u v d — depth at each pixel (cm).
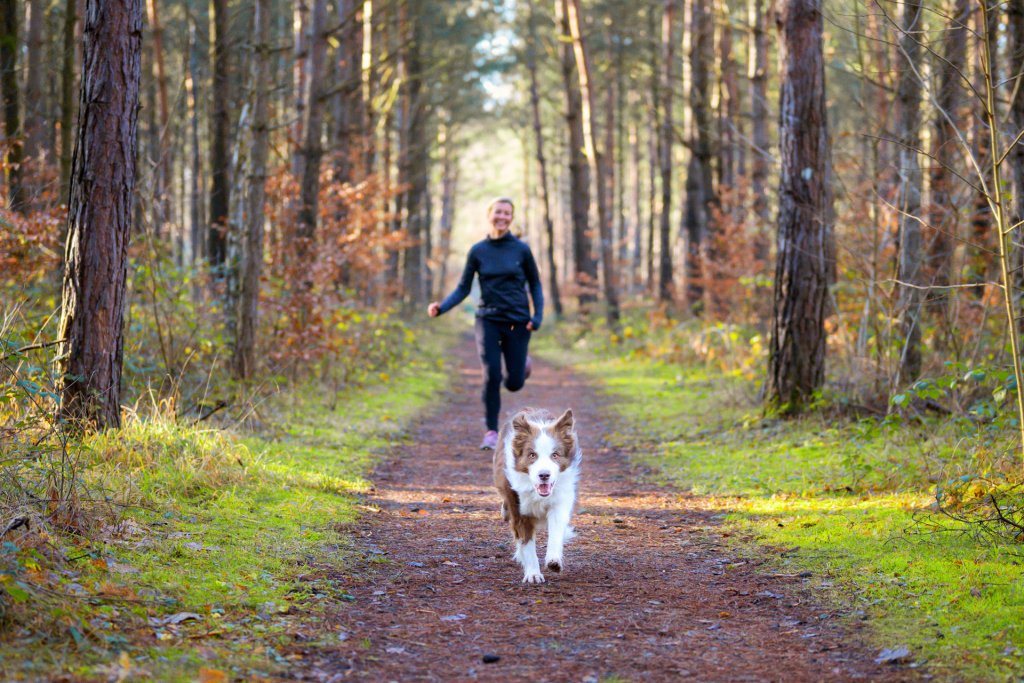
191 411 952
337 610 491
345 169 2002
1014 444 724
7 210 911
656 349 1948
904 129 1066
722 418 1138
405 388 1515
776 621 484
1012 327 566
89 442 684
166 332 1098
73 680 352
